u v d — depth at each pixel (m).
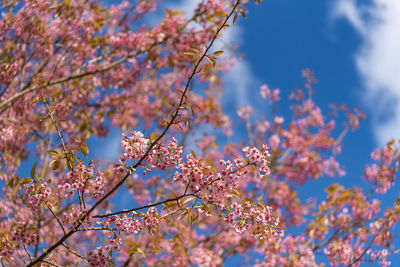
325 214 5.52
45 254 2.72
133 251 2.64
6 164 4.54
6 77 4.46
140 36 5.71
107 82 6.08
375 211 5.52
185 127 2.66
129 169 2.67
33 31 4.53
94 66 5.50
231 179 2.65
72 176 2.71
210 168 2.63
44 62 4.82
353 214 5.55
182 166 2.67
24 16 4.48
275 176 6.62
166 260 4.99
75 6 4.70
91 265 2.62
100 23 5.16
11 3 4.35
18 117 4.55
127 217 2.76
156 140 2.60
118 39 5.62
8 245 2.81
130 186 5.95
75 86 5.44
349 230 5.47
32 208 2.69
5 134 4.56
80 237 3.12
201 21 5.26
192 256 5.09
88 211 2.67
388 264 5.16
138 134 2.71
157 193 5.93
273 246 5.52
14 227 2.78
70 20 4.82
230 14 2.53
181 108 2.56
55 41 4.85
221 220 2.74
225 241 5.59
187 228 5.25
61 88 5.04
